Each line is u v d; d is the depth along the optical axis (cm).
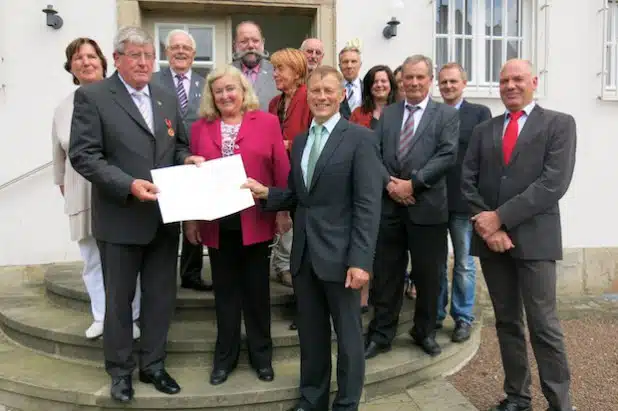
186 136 312
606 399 330
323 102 266
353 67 416
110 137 276
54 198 502
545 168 273
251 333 312
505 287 292
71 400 301
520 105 282
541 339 279
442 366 363
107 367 293
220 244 296
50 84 496
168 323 305
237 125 297
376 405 320
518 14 571
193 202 273
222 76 288
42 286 484
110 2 499
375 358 345
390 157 333
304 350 287
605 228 583
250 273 303
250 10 530
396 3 523
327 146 269
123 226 279
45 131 498
